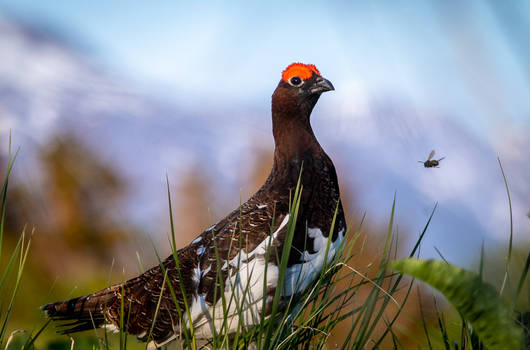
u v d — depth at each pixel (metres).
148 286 6.59
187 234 13.84
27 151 14.85
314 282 5.83
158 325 6.44
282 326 5.09
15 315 8.78
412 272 3.69
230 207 14.64
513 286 5.61
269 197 6.64
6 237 12.37
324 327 5.25
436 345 5.41
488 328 3.68
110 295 6.91
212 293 6.16
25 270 10.47
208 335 6.36
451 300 3.68
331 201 6.70
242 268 6.07
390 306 7.39
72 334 7.39
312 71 7.39
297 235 6.25
